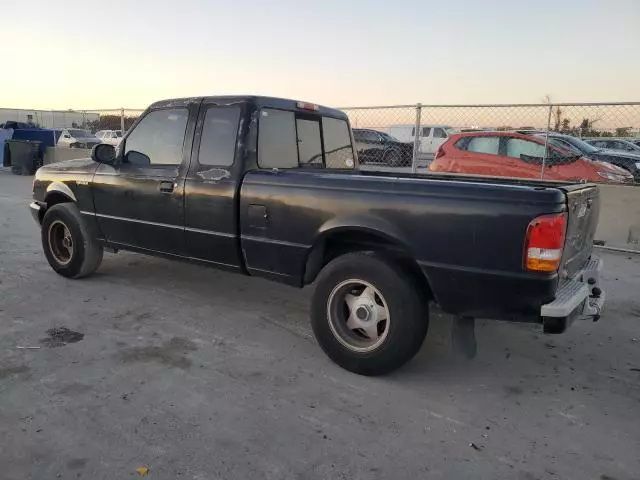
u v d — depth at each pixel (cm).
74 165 557
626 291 602
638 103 815
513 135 975
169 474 259
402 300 348
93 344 411
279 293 556
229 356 400
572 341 452
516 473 270
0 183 1606
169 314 484
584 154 963
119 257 682
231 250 432
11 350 396
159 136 478
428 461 278
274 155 452
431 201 336
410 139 1185
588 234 396
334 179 374
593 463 280
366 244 379
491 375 383
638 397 355
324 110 518
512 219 312
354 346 373
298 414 320
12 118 3081
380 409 330
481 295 328
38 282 566
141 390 342
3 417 304
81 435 289
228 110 433
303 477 261
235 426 304
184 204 452
